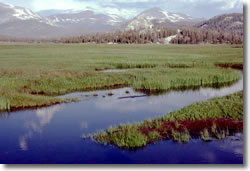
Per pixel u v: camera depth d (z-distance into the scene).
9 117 18.30
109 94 25.78
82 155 11.77
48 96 24.42
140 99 23.62
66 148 12.56
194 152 11.82
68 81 29.94
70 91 27.52
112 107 20.72
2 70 35.69
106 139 13.41
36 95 24.25
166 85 28.61
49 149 12.48
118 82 31.25
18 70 35.81
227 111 16.73
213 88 28.73
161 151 12.00
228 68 40.59
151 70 37.16
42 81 29.33
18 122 17.06
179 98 23.89
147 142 13.01
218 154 11.55
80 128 15.50
